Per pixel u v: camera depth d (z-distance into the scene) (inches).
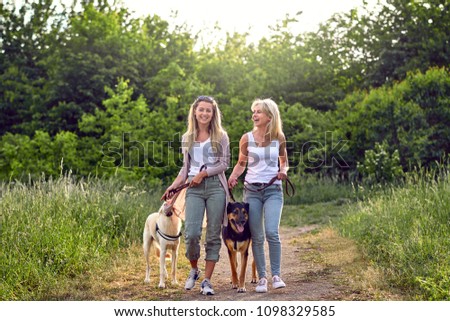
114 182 572.1
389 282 272.8
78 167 818.8
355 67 1059.3
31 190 418.9
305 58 1011.3
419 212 373.1
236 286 276.1
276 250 264.2
